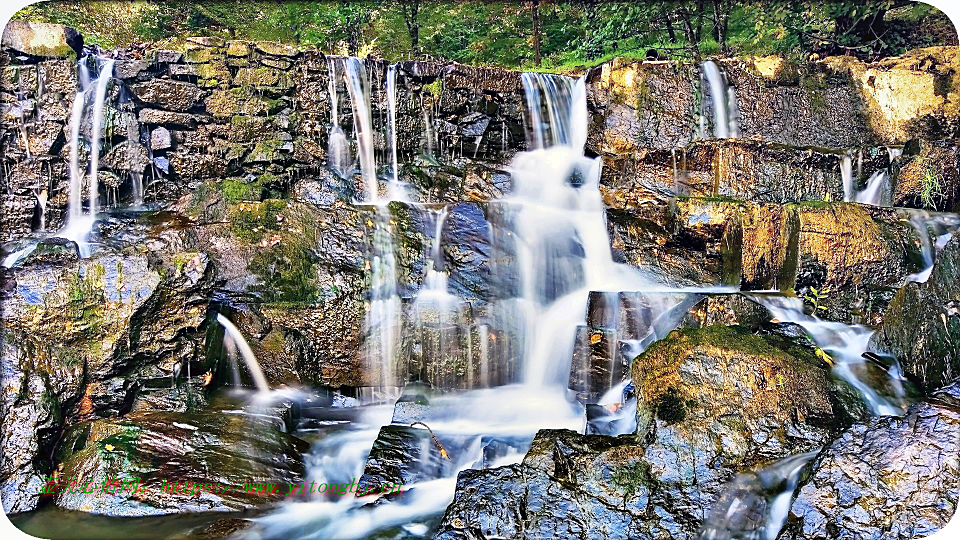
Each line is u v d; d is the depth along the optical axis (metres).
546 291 6.38
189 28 9.34
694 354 4.27
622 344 5.56
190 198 6.79
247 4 9.88
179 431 4.54
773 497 3.68
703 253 6.58
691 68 8.34
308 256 5.96
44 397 4.38
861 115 8.50
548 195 7.54
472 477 3.92
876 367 4.89
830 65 8.77
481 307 5.98
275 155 7.29
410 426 5.09
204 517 3.99
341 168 7.62
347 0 10.23
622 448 3.99
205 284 5.37
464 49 10.55
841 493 3.50
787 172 7.18
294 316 5.70
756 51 9.87
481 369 5.87
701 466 3.86
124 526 3.88
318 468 4.67
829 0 9.59
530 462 3.97
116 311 4.82
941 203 7.04
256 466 4.42
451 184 7.64
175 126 7.15
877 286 6.02
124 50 7.14
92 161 6.71
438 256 6.29
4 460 4.06
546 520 3.60
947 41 9.13
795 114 8.46
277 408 5.16
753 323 5.47
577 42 10.88
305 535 3.87
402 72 7.95
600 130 8.18
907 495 3.43
